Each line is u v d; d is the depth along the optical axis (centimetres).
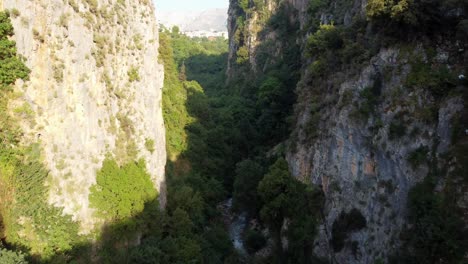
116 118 3133
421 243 2959
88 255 2611
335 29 4600
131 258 2873
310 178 4628
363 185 3762
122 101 3219
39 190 2384
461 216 2791
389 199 3428
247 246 4800
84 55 2753
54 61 2498
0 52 2172
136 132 3359
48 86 2469
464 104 3041
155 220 3344
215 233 4503
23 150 2333
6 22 2188
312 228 4212
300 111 5222
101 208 2786
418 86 3394
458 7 3278
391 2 3512
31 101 2380
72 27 2630
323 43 4681
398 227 3250
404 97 3478
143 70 3553
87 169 2744
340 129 4100
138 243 3128
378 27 3891
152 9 3838
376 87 3791
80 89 2703
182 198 4156
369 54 3934
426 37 3469
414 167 3222
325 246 4034
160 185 3728
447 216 2856
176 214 3738
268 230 4888
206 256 3834
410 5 3359
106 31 3033
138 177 3184
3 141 2234
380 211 3478
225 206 5675
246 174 5391
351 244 3706
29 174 2333
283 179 4562
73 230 2542
